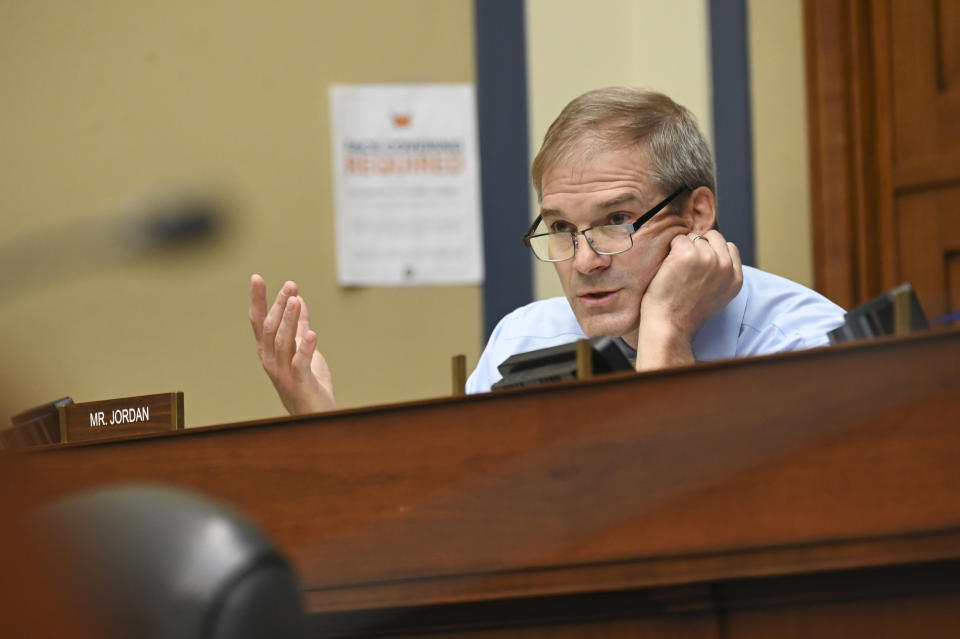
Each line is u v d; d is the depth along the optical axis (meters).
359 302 8.90
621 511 2.75
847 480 2.58
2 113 8.84
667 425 2.72
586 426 2.79
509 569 2.86
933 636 2.62
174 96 8.89
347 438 3.08
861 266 8.38
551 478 2.82
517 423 2.87
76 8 8.86
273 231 8.84
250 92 8.91
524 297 8.95
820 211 8.42
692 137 5.20
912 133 8.23
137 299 8.70
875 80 8.42
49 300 8.61
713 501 2.68
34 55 8.84
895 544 2.54
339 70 8.95
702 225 5.18
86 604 1.30
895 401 2.56
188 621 1.30
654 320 4.79
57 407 4.48
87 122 8.86
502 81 9.00
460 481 2.93
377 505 3.03
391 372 8.88
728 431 2.67
